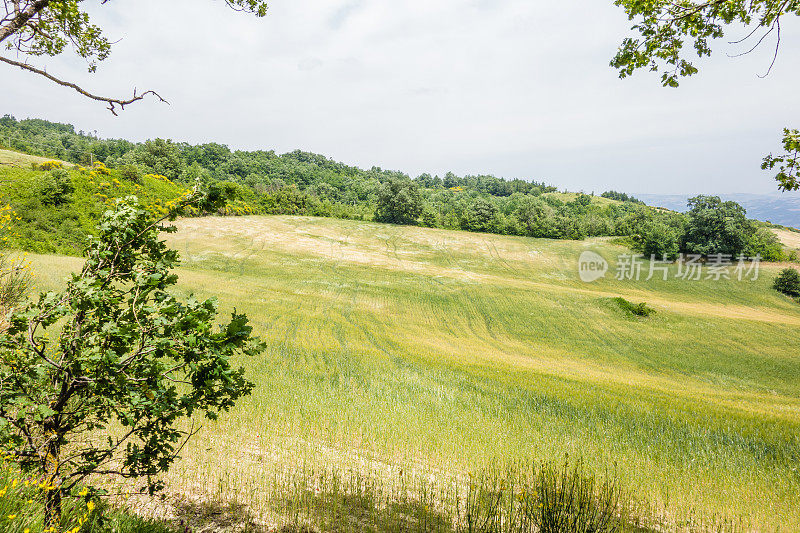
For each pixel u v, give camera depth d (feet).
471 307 166.50
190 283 141.49
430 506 18.88
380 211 374.43
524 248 297.53
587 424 46.70
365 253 256.52
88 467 11.11
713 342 145.18
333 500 18.34
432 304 165.68
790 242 339.57
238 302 125.59
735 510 23.84
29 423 10.74
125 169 162.40
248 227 276.41
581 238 349.41
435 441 30.81
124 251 11.66
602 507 17.93
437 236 322.14
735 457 37.83
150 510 15.03
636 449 37.29
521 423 42.93
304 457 24.06
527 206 386.73
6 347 10.03
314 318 120.37
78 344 10.32
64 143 517.96
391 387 55.31
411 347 103.96
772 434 48.42
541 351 129.90
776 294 229.04
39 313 10.19
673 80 20.39
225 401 11.21
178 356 10.51
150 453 11.19
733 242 269.03
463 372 73.26
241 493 17.89
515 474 23.73
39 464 10.32
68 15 15.10
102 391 10.58
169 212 12.25
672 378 115.65
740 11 17.76
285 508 16.93
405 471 24.44
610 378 91.91
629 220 377.91
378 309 151.53
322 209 378.53
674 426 49.34
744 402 77.77
